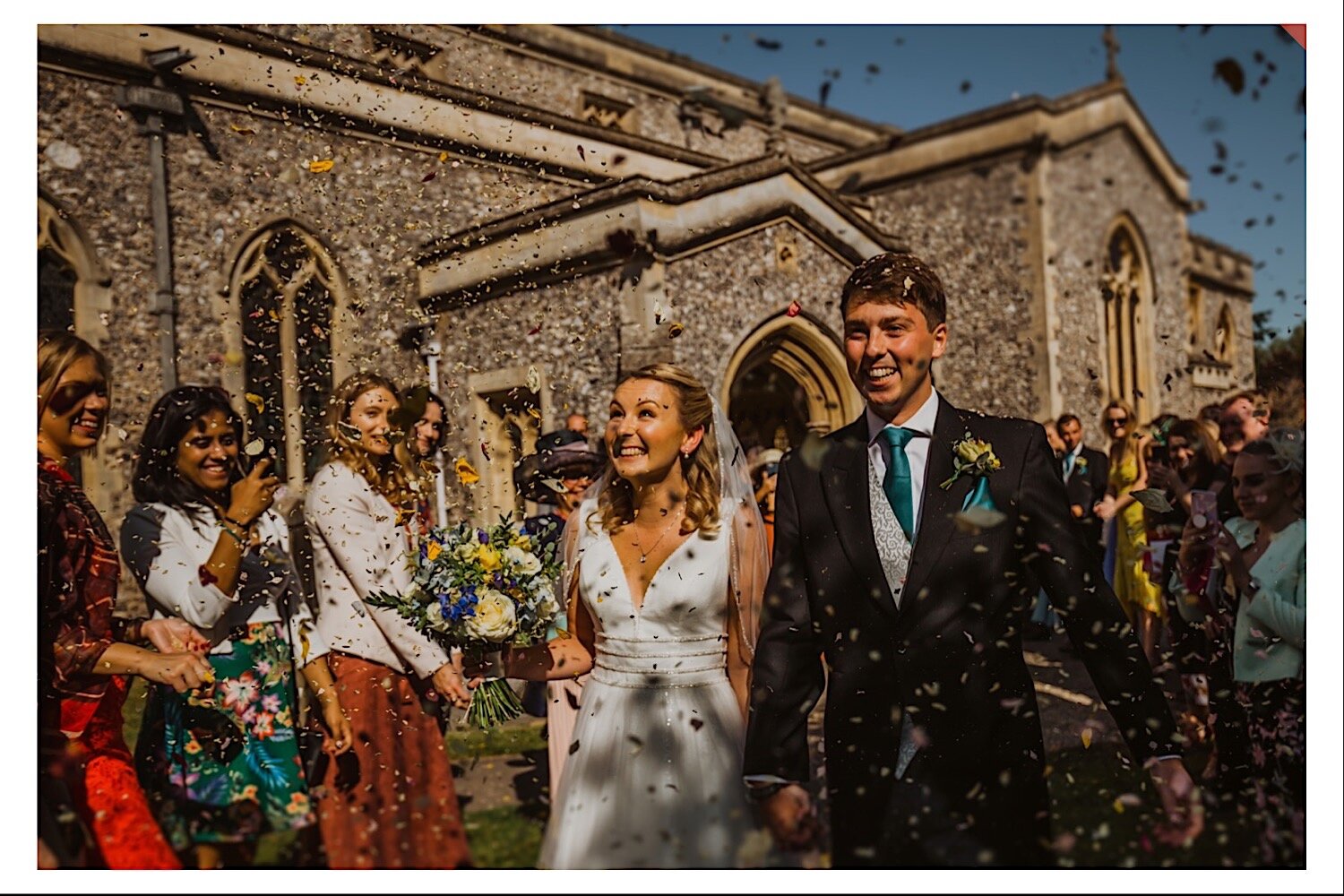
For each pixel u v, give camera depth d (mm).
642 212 7062
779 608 1770
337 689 2301
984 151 12891
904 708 1632
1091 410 12859
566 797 1987
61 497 2012
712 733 1945
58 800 1919
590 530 2145
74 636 1945
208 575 2025
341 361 7445
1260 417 3639
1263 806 2189
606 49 12141
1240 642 2449
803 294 8562
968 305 12992
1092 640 1644
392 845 2129
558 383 7352
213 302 7535
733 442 2127
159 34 7340
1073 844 2061
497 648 2205
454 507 5762
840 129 15891
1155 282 14430
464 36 10273
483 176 8648
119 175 7203
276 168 7766
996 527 1668
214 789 2053
